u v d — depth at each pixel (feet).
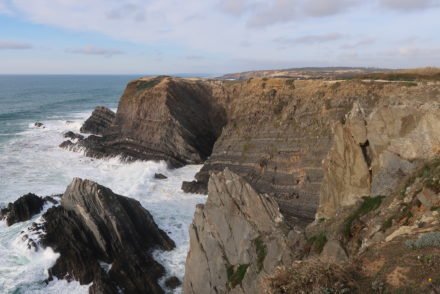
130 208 117.60
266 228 73.82
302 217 134.82
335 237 58.08
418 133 61.82
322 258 46.47
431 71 199.41
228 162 180.55
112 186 169.99
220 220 80.07
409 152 62.08
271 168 159.43
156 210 143.74
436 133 59.72
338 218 63.72
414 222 49.52
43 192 158.71
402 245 43.32
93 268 99.50
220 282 76.69
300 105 174.60
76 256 101.96
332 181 75.25
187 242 119.55
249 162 171.63
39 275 98.17
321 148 147.13
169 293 97.86
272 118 180.14
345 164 72.95
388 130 66.33
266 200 76.84
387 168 63.87
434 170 53.98
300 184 144.15
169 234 123.85
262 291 43.88
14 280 95.81
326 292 37.88
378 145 67.56
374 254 43.62
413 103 63.93
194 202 153.79
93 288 92.99
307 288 39.47
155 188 170.30
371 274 40.34
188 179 185.37
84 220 110.42
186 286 83.87
